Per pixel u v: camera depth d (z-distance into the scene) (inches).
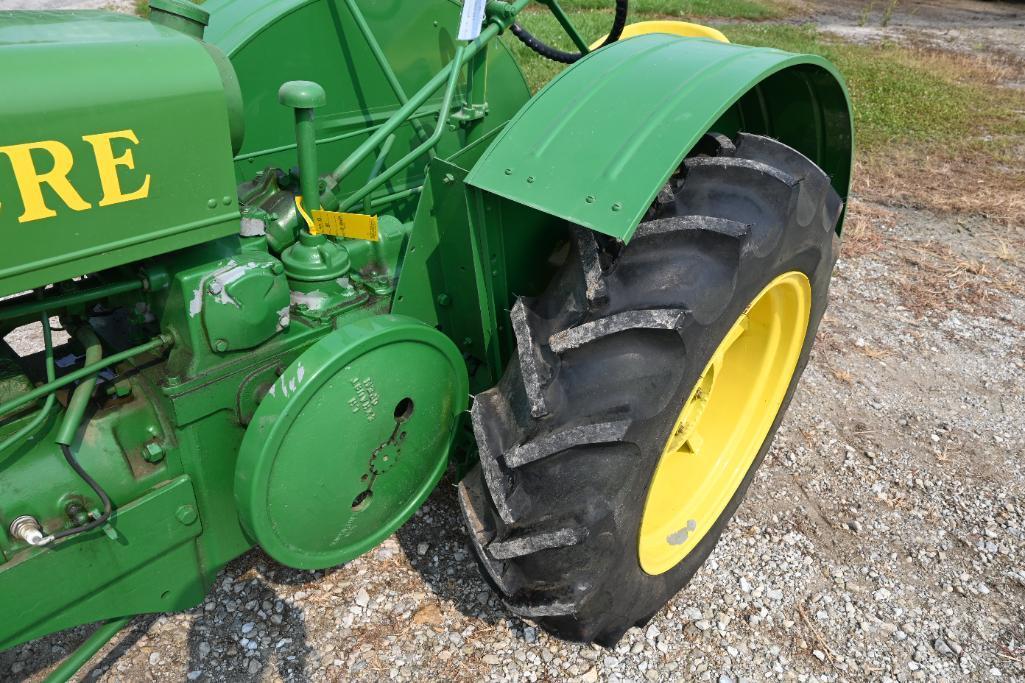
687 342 67.8
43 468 62.3
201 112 58.8
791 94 92.1
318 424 67.0
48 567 61.9
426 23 106.9
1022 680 85.0
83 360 72.1
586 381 68.4
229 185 62.1
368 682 82.4
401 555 97.3
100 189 55.1
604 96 73.3
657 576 85.3
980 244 186.9
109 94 54.0
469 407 85.6
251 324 65.1
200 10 66.1
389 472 75.7
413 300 80.3
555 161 69.8
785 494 110.8
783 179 74.0
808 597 94.9
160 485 67.0
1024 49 456.4
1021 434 124.4
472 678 83.2
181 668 83.4
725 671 85.3
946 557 101.0
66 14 66.2
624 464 69.0
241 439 70.7
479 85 117.4
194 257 64.8
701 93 70.5
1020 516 107.6
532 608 73.0
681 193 75.5
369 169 105.4
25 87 50.6
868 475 114.6
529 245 80.6
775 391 102.0
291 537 70.8
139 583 68.7
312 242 73.1
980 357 144.1
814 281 89.7
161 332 66.4
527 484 70.0
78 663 66.8
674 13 541.6
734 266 69.7
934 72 370.9
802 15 578.6
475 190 72.4
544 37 391.9
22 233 52.4
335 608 90.6
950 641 89.6
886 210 204.1
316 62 98.4
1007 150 252.7
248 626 88.2
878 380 136.9
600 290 68.8
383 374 70.2
